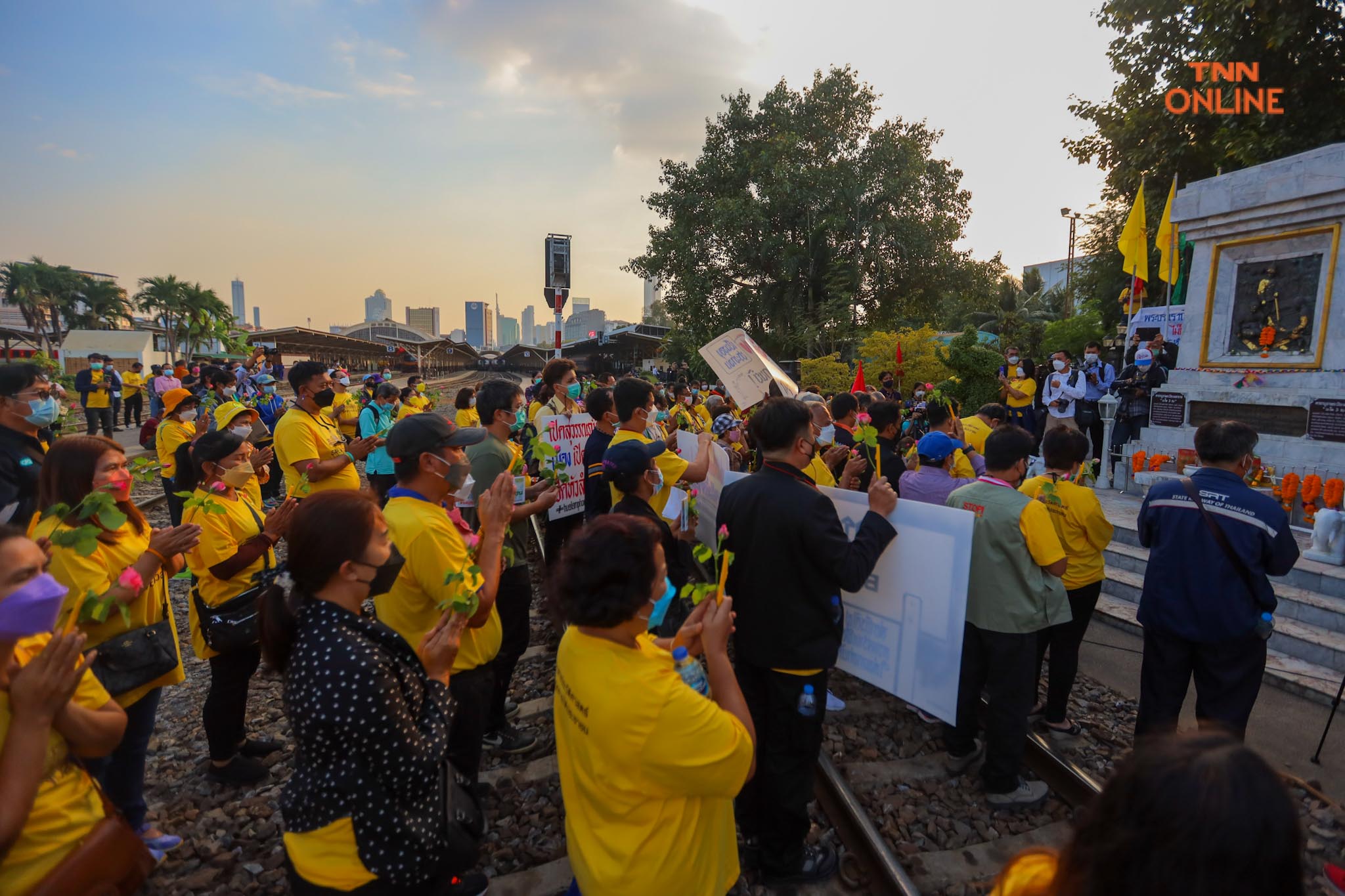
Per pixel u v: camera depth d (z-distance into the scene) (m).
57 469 2.51
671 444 5.99
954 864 3.07
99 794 1.93
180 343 35.50
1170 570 3.29
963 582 2.94
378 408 9.98
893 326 27.23
